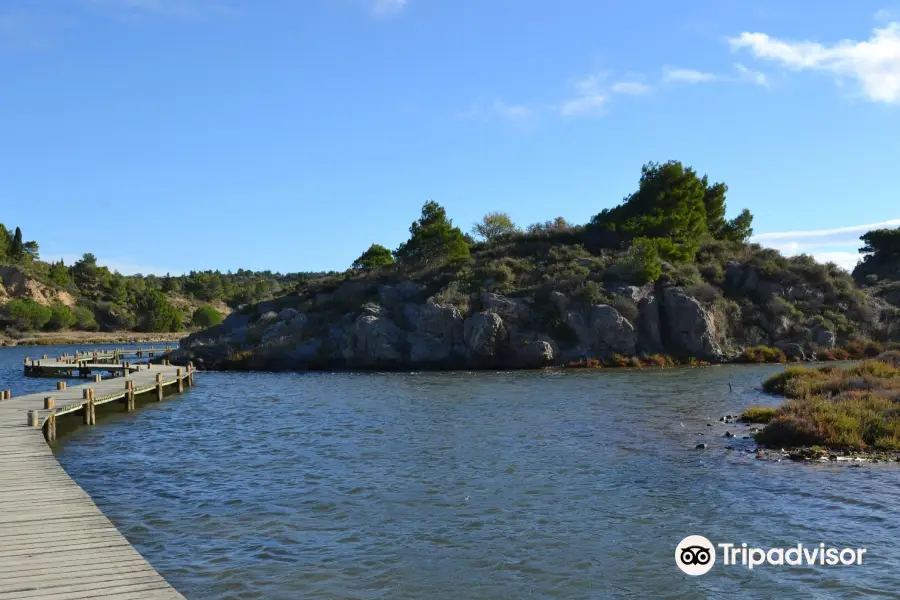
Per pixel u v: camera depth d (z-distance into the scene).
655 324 61.16
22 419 26.70
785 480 18.88
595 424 28.11
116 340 129.25
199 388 46.25
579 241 82.12
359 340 60.50
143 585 10.38
